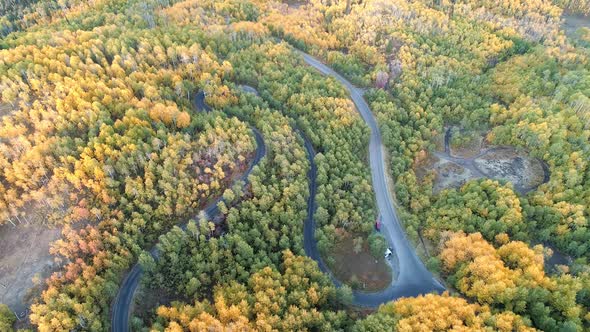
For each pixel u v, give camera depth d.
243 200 150.25
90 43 196.50
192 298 126.50
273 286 124.81
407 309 119.31
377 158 183.12
